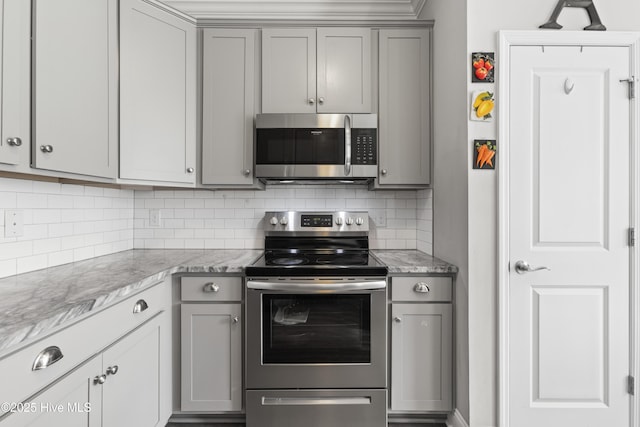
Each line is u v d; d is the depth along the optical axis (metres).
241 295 1.72
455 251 1.72
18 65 1.06
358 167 1.95
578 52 1.58
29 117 1.12
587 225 1.59
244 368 1.72
